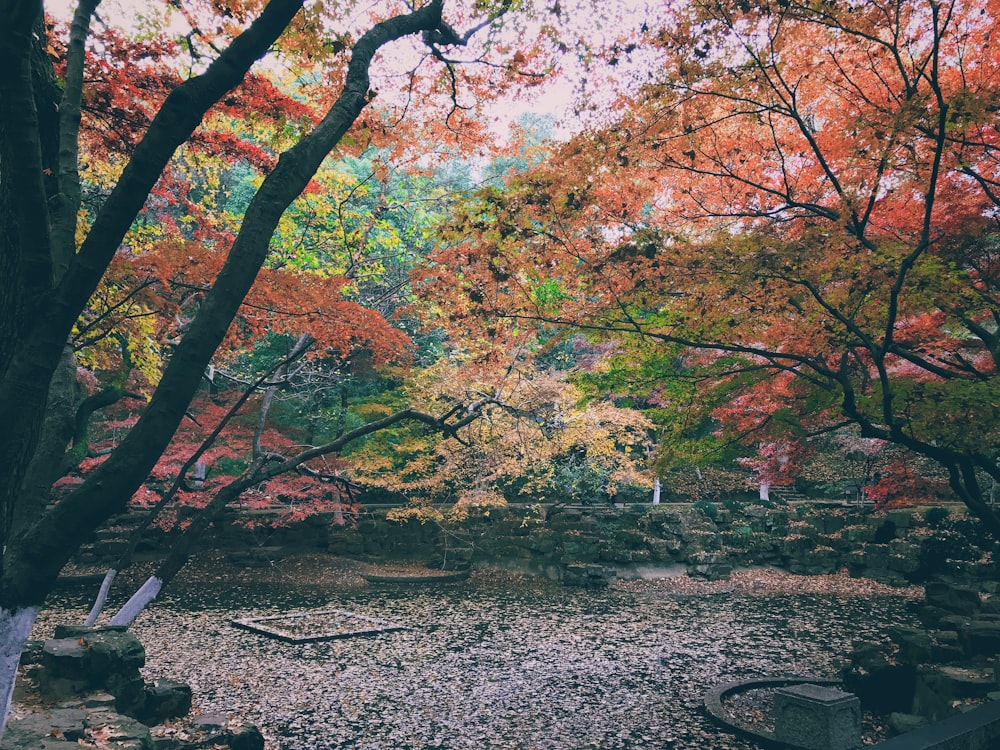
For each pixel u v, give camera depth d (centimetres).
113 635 873
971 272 891
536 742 896
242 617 1655
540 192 766
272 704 1033
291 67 778
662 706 1035
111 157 1094
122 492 294
